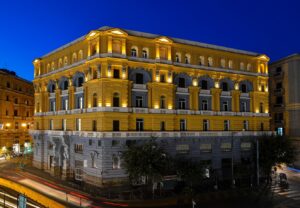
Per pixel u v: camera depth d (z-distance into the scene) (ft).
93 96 204.03
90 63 203.72
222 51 245.65
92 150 200.34
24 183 206.39
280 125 300.81
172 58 221.05
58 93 244.83
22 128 375.45
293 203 173.47
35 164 272.92
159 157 175.63
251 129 256.93
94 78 202.80
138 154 173.17
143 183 194.59
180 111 220.23
